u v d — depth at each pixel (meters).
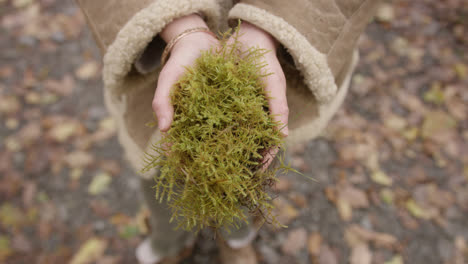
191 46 0.81
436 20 2.89
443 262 1.92
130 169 2.19
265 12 0.82
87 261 1.89
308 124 1.02
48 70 2.55
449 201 2.09
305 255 1.93
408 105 2.44
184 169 0.77
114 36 0.84
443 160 2.23
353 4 0.85
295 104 0.98
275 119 0.79
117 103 1.03
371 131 2.33
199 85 0.77
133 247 1.95
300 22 0.83
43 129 2.29
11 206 2.01
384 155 2.25
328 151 2.26
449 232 2.00
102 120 2.35
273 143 0.80
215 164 0.76
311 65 0.85
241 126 0.79
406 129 2.34
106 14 0.84
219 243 1.73
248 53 0.83
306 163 2.21
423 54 2.69
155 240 1.71
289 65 0.93
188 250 1.94
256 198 0.80
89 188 2.11
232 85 0.78
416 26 2.85
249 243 1.77
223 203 0.78
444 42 2.76
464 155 2.25
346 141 2.29
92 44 2.70
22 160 2.17
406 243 1.96
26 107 2.38
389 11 2.93
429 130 2.33
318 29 0.85
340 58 0.91
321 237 1.97
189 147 0.75
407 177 2.17
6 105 2.37
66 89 2.47
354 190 2.12
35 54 2.62
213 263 1.92
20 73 2.53
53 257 1.89
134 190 2.12
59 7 2.87
